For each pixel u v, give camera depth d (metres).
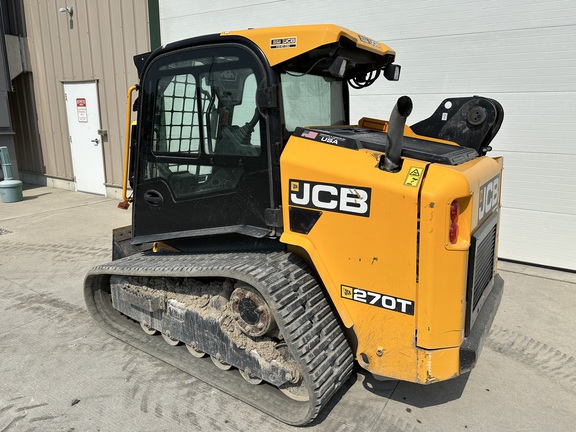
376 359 2.34
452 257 2.10
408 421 2.54
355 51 2.73
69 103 8.78
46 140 9.55
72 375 2.96
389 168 2.15
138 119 2.93
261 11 6.01
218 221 2.68
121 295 3.34
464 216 2.16
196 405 2.66
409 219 2.09
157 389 2.81
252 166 2.48
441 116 3.12
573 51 4.33
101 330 3.54
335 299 2.38
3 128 8.72
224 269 2.46
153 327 3.21
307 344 2.30
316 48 2.28
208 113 2.59
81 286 4.43
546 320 3.73
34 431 2.45
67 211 7.50
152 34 7.13
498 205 2.91
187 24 6.70
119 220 6.92
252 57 2.36
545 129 4.60
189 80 2.63
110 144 8.30
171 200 2.84
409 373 2.26
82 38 8.16
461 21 4.80
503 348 3.33
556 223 4.72
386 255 2.19
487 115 2.93
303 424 2.42
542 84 4.52
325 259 2.37
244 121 2.47
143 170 2.95
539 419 2.57
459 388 2.85
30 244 5.77
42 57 9.01
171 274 2.70
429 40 5.00
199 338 2.88
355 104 5.57
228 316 2.69
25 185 10.05
